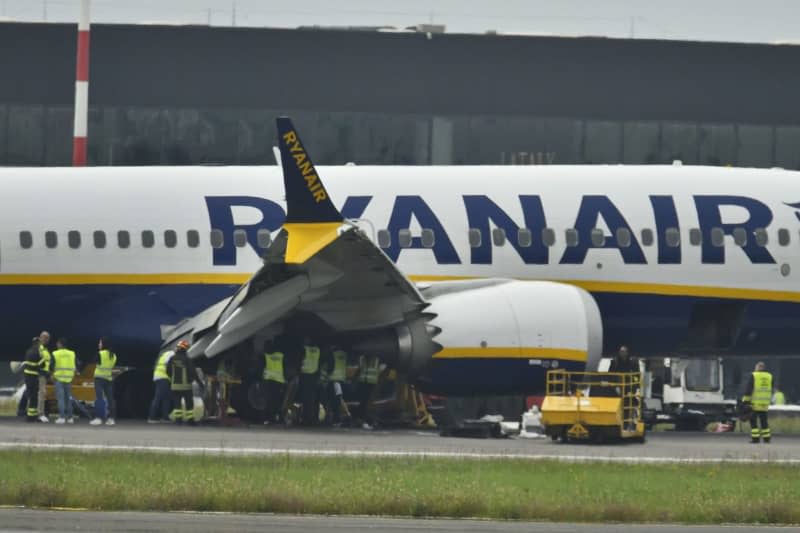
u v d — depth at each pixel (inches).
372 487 3821.4
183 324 6092.5
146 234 6127.0
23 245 6077.8
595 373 5871.1
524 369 5866.1
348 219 6141.7
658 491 3939.5
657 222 6254.9
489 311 5866.1
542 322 5876.0
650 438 6072.8
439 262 6156.5
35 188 6136.8
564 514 3565.5
